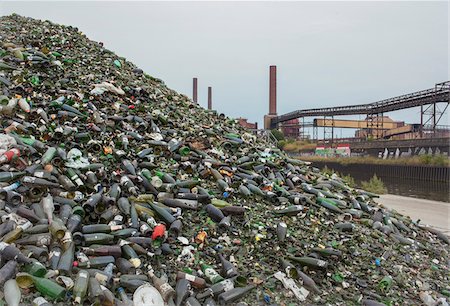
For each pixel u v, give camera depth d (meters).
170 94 12.97
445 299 5.55
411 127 47.12
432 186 26.94
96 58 12.98
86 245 4.90
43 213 5.14
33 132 7.10
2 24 13.48
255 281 5.05
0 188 5.18
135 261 4.78
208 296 4.62
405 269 6.34
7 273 3.95
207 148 8.93
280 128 68.19
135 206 5.82
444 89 35.91
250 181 7.68
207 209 6.31
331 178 10.38
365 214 8.11
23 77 9.09
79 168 6.33
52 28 14.47
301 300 4.91
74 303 3.95
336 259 5.91
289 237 6.18
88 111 8.64
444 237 8.70
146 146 7.91
